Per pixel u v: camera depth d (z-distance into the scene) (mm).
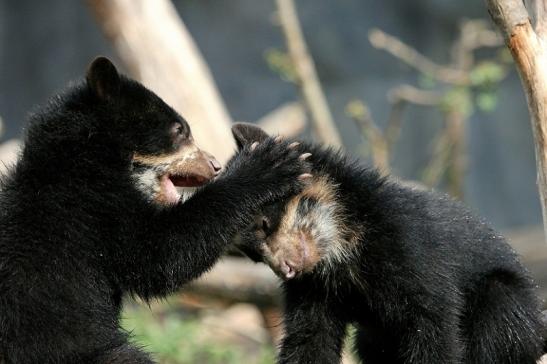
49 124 10828
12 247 10102
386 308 10969
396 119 22266
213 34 39219
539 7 9922
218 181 11047
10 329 9938
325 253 11219
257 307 18516
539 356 11422
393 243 10898
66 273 10219
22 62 39219
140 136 11219
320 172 11461
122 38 19016
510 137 38875
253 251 11148
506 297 11234
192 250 10711
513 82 38656
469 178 38781
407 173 37906
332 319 11516
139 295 10859
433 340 10648
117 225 10648
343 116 38375
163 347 17703
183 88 19062
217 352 18594
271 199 11016
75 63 39062
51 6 39219
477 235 11570
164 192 11391
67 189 10516
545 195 9977
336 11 38812
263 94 38969
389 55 38688
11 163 11492
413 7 38594
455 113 22344
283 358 11445
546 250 26500
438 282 10773
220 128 19188
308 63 21656
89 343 10227
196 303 18750
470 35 25000
